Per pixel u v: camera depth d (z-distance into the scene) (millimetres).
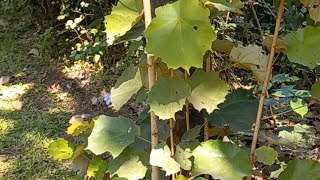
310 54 740
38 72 2348
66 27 2379
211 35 676
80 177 1008
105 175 970
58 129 1875
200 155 802
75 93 2164
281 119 1494
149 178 918
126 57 2158
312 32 745
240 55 813
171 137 821
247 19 1867
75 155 967
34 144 1770
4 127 1884
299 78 1812
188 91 742
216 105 781
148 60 780
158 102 744
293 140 1073
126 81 859
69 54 2449
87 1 2352
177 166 784
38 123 1916
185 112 908
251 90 890
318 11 777
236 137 1149
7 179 1573
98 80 2236
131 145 895
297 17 1607
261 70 819
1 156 1697
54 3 2508
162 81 750
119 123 861
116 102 854
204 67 876
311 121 1686
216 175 780
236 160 791
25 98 2123
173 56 676
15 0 2752
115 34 808
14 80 2279
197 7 679
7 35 2707
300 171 818
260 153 831
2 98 2123
